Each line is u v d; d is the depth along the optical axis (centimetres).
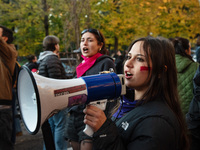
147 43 96
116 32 1016
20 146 312
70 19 501
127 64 98
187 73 217
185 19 955
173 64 98
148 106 92
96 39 211
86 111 92
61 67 272
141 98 97
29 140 333
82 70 205
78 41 500
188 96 215
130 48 104
